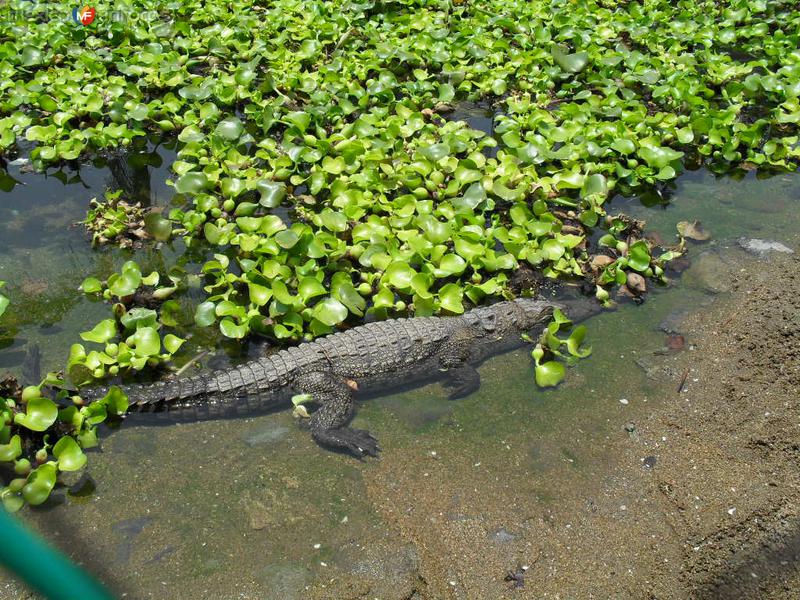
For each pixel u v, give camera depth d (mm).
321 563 2754
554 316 3443
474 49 4957
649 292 3617
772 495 2910
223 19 5297
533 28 5250
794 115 4508
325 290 3418
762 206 4090
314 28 5191
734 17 5543
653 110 4707
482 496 2924
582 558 2781
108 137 4301
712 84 4918
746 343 3377
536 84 4820
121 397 3059
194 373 3279
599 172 4129
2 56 4789
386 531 2830
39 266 3684
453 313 3518
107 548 2773
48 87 4570
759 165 4375
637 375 3293
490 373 3348
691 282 3656
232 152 4098
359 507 2889
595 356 3365
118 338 3373
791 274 3662
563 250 3662
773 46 5094
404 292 3537
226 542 2797
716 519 2861
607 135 4270
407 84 4668
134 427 3084
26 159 4332
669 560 2777
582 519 2869
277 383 3160
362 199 3820
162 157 4363
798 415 3121
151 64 4773
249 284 3416
